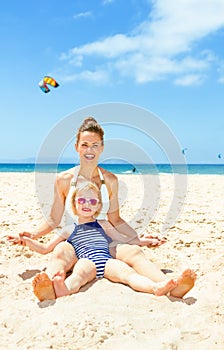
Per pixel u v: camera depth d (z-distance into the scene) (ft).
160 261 8.00
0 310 5.70
